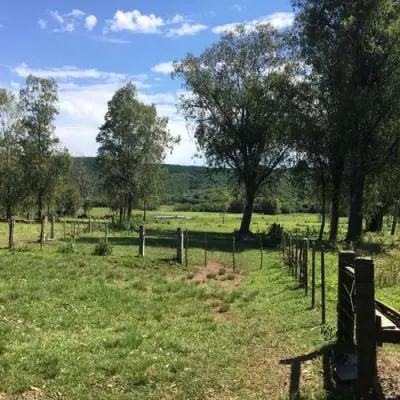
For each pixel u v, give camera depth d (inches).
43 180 2623.0
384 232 2112.5
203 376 275.9
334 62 1273.4
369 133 1261.1
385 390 235.3
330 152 1380.4
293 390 246.8
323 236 1664.6
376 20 1217.4
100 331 385.4
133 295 538.3
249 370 284.4
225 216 3604.8
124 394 251.9
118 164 2571.4
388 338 223.6
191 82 1715.1
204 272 779.4
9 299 482.9
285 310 454.6
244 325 406.6
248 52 1712.6
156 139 2613.2
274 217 3545.8
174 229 2084.2
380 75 1246.9
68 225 1930.4
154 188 2652.6
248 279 712.4
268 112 1675.7
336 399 231.8
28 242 1129.4
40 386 260.5
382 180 1429.6
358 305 224.5
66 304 473.4
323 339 333.4
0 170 2618.1
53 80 2625.5
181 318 444.8
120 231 1700.3
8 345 329.1
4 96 2596.0
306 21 1360.7
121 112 2529.5
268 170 1760.6
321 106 1385.3
